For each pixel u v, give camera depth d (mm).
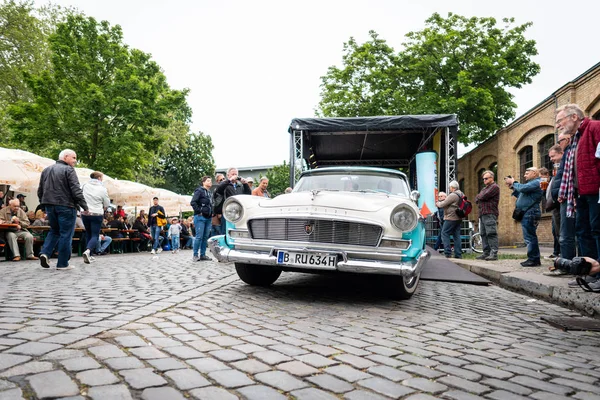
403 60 23984
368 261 4301
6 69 24141
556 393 2209
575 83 13445
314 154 15836
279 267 4895
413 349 2879
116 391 1903
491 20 23047
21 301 3904
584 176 4625
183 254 12828
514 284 6148
